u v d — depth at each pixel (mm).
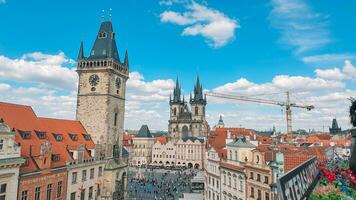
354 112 14234
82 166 76250
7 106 68188
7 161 50938
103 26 100500
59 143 75375
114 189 89188
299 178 15602
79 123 92312
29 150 62375
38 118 76312
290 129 153125
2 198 50812
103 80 92375
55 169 65875
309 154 52594
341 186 19125
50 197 64562
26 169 57781
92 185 81688
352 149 14250
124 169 98750
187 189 147000
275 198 51219
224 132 104562
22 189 55812
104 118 90875
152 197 127500
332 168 26297
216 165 82625
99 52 96000
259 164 59344
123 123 101812
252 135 109000
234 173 70062
